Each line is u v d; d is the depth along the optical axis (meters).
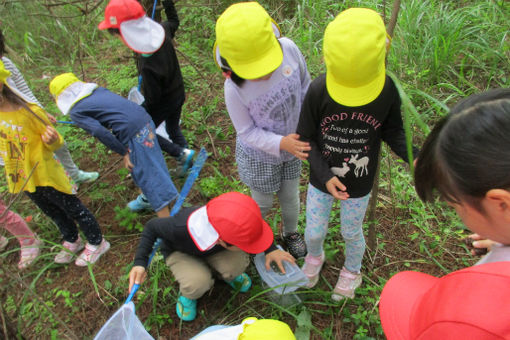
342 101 1.43
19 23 5.08
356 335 1.93
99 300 2.27
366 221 2.56
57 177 2.21
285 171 2.05
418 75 3.36
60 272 2.47
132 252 2.55
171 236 1.84
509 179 0.61
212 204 1.73
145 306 2.21
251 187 2.14
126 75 4.24
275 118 1.84
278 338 1.14
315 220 1.93
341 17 1.31
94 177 3.15
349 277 2.12
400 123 1.61
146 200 2.76
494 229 0.71
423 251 2.36
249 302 2.16
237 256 2.02
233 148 3.36
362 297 2.11
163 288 2.27
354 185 1.72
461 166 0.66
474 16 3.93
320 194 1.84
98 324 2.15
